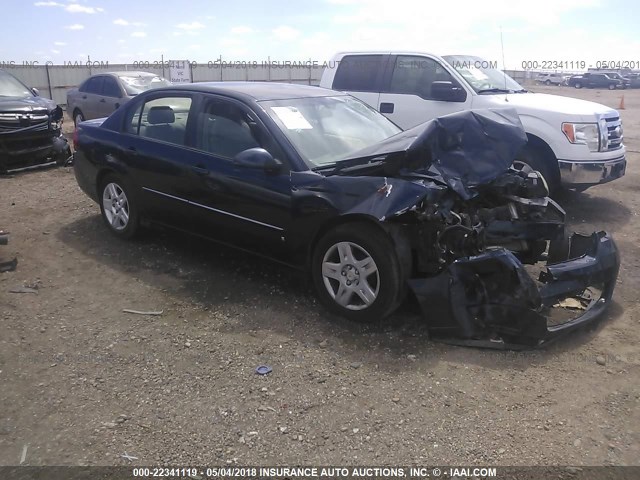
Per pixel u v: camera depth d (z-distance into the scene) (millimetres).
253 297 4758
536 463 2826
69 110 15555
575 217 7172
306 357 3832
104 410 3283
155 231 6336
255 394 3430
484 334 3881
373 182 4035
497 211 4566
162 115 5508
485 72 8211
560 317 4254
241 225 4785
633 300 4668
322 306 4555
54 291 4945
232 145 4848
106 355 3885
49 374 3656
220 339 4090
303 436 3053
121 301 4734
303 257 4500
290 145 4520
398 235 3973
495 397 3371
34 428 3125
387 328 4184
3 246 6031
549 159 7047
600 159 6852
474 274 3850
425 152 4133
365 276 4109
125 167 5734
